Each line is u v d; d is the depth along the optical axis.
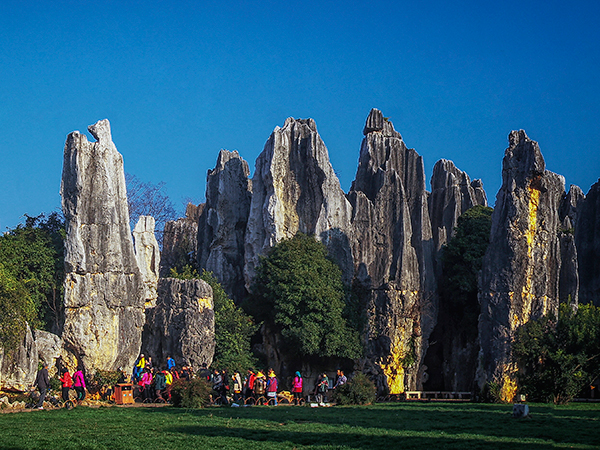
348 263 69.94
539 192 57.84
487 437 30.92
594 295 72.12
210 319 59.06
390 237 72.00
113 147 57.66
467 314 68.38
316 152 71.38
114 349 54.78
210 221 79.25
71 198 54.66
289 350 67.19
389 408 45.16
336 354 63.94
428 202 82.38
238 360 61.88
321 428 33.38
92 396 50.34
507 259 56.88
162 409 41.22
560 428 34.12
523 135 60.12
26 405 42.28
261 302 68.25
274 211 70.50
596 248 73.12
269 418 37.12
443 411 43.47
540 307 56.59
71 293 53.81
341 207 71.50
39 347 52.19
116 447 27.92
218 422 35.03
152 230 69.31
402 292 67.19
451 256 71.25
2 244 57.97
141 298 57.59
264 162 73.19
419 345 67.56
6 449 27.16
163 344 59.16
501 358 55.47
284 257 66.50
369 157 77.81
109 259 55.41
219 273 75.44
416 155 78.75
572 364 52.66
